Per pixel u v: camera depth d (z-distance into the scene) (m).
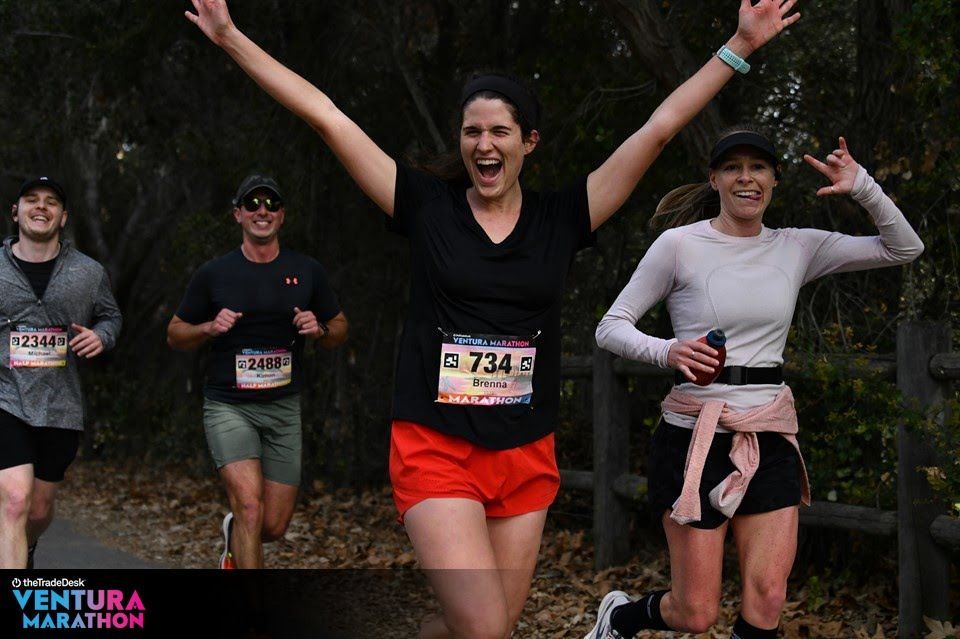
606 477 8.81
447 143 12.16
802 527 7.82
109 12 12.77
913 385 6.47
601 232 11.17
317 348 14.30
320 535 11.39
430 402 4.18
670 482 5.14
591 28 10.21
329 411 14.02
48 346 6.71
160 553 10.55
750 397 5.01
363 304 14.08
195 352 17.89
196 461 16.86
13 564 6.36
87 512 13.47
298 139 13.28
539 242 4.26
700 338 4.74
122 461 18.91
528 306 4.22
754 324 5.04
